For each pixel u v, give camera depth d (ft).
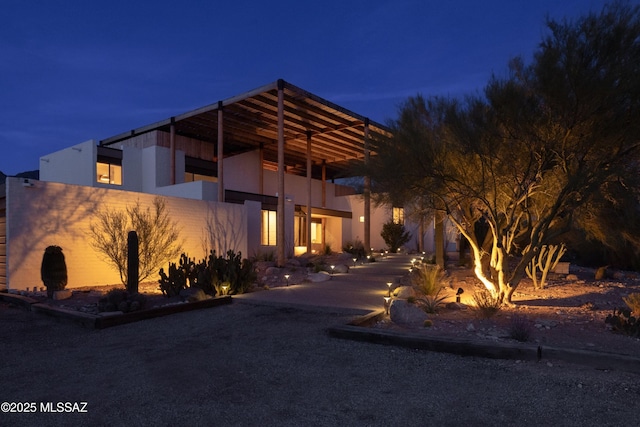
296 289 41.09
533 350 18.25
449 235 79.56
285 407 13.96
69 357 20.17
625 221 43.24
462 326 24.50
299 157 111.45
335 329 23.06
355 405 14.07
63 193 40.29
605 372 16.75
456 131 29.01
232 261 39.47
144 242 40.88
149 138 83.97
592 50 25.80
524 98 27.66
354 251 85.20
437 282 40.32
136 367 18.39
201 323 27.58
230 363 18.80
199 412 13.61
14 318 29.50
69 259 40.34
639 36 25.08
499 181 30.96
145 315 28.89
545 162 29.17
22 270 37.42
